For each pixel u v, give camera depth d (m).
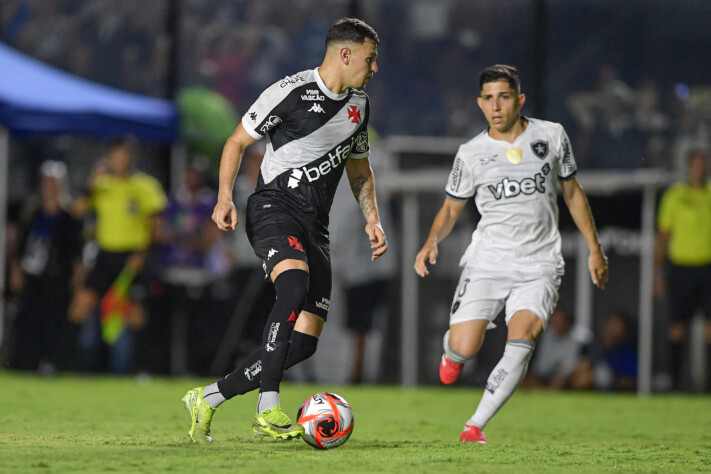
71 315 40.28
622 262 38.59
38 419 22.41
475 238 19.50
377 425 23.11
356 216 39.38
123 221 39.28
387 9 45.09
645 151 42.50
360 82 16.83
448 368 19.38
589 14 43.25
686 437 21.44
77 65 46.25
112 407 26.64
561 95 43.09
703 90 42.50
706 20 42.75
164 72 43.88
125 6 45.94
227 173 16.72
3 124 39.22
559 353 38.38
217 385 16.62
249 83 44.81
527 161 18.97
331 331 39.66
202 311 40.97
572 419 26.56
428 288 39.41
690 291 38.19
